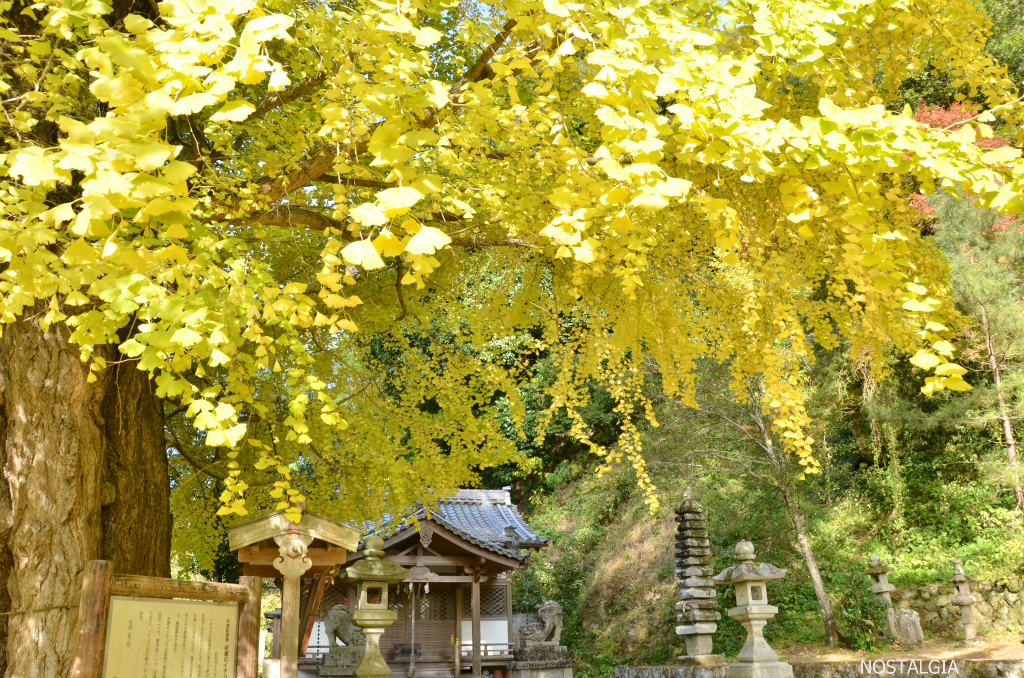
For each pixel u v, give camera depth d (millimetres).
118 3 4773
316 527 4617
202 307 2502
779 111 3879
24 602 3754
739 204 3855
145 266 2256
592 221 3213
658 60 2461
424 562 14812
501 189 3934
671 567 17797
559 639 16453
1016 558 12688
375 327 6309
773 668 8664
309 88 4395
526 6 2744
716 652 14664
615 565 19094
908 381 15766
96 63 1989
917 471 15547
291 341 3057
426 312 6488
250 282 2746
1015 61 14289
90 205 1775
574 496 22203
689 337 4836
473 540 14688
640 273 4281
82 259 2102
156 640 3414
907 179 6648
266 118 4789
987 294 12258
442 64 5875
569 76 3816
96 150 1796
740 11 3041
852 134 2098
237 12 2018
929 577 13461
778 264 3979
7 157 2324
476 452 6453
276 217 4340
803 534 13969
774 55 2797
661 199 2098
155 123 1863
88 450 4086
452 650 15188
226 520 6859
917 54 4105
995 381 13211
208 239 2979
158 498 4980
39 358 4004
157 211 1854
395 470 5871
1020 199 2146
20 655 3672
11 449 3953
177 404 6422
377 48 2359
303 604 14766
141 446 4906
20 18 4352
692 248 4352
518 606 19406
